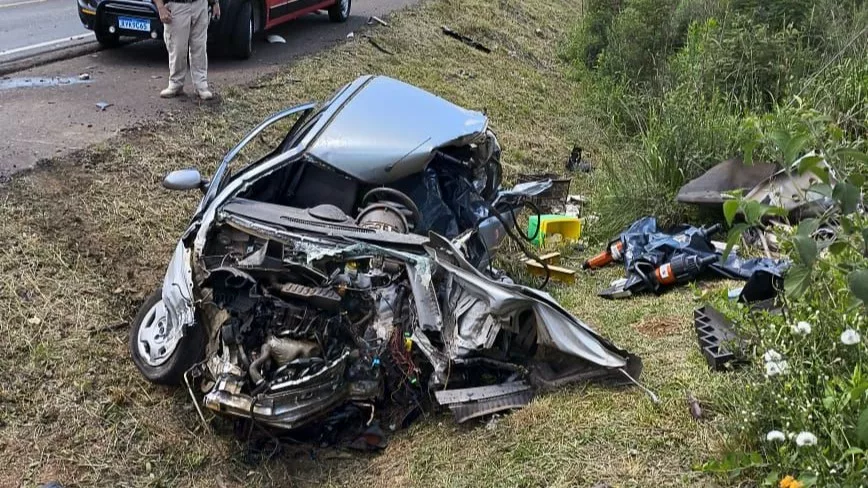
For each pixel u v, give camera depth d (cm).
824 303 354
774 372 332
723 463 330
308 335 420
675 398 416
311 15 1447
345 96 562
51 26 1232
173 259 480
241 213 467
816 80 854
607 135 1057
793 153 319
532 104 1195
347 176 500
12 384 454
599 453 380
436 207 532
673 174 767
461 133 540
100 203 651
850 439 306
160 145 761
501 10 1678
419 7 1539
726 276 600
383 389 434
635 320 540
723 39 992
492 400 427
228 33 1048
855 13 1013
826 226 403
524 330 441
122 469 417
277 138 841
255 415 402
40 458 413
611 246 679
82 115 808
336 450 436
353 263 441
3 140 718
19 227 587
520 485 368
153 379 466
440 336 428
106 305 546
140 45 1118
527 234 735
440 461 402
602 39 1382
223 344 425
